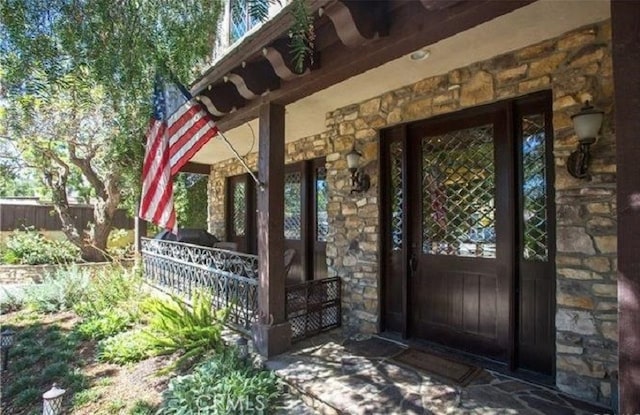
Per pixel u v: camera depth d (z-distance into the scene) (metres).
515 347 2.84
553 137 2.57
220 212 7.57
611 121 2.30
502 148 2.95
